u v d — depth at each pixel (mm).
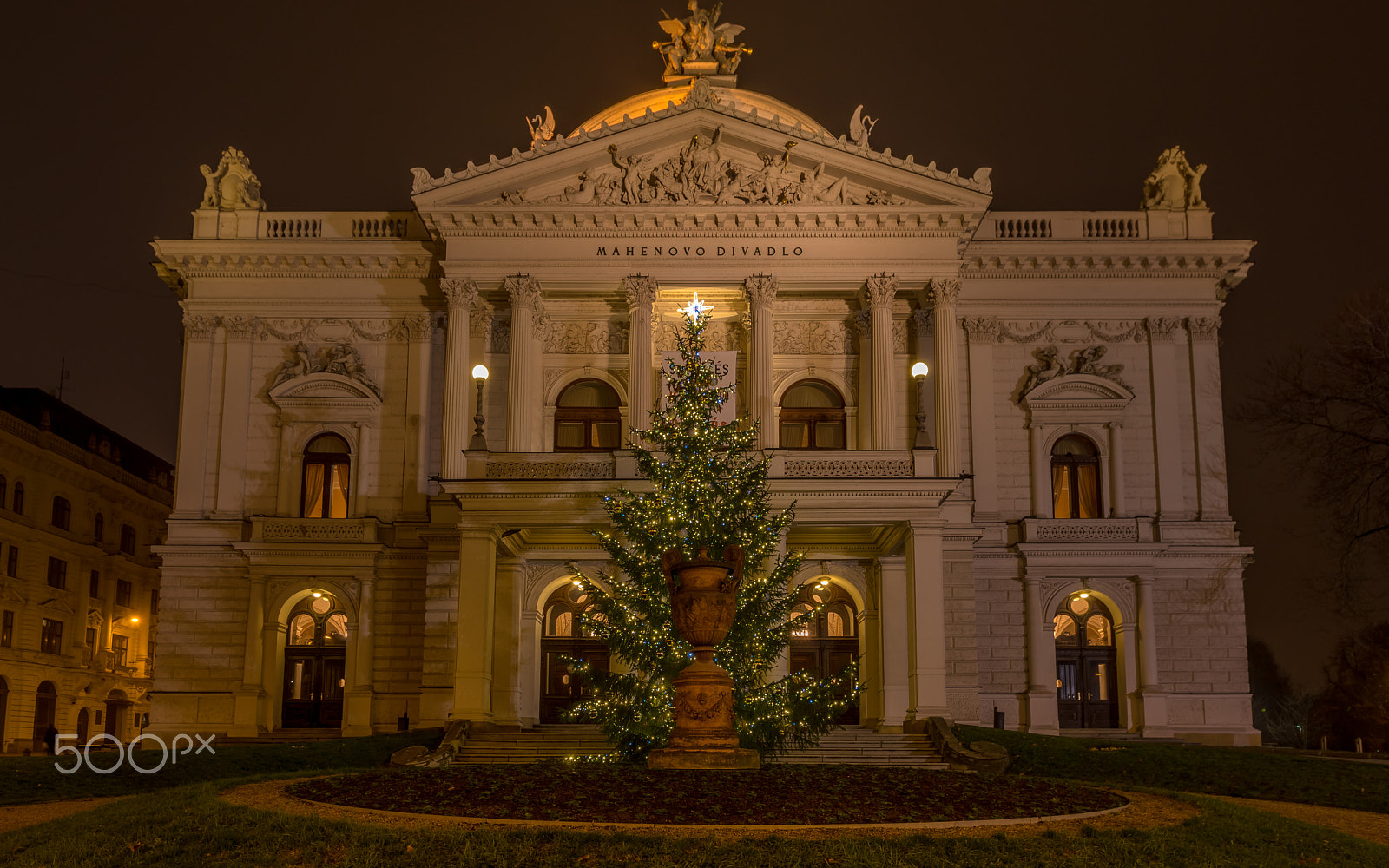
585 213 49812
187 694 49750
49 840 19953
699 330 37469
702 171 50125
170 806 21609
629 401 49281
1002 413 52344
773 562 41000
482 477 41375
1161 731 49000
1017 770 37312
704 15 60156
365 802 21016
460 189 49656
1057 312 52812
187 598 50656
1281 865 19344
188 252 52500
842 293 50875
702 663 25578
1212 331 52875
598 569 47750
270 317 53000
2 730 67438
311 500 52125
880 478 40969
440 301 52875
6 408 73875
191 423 52031
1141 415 52312
